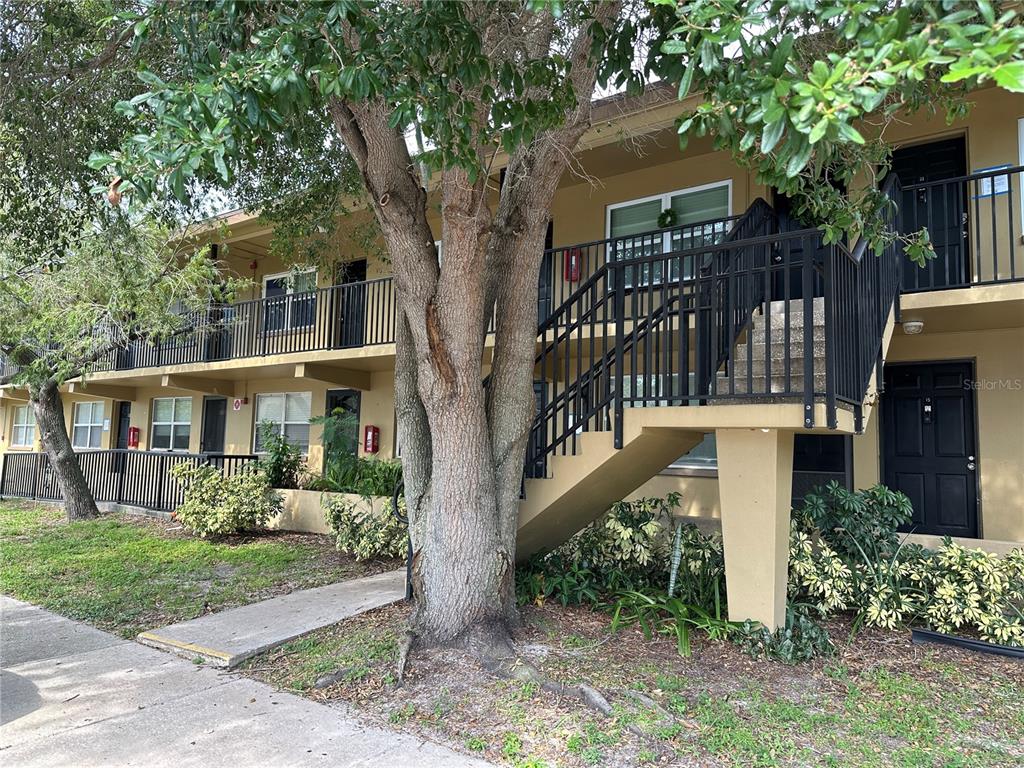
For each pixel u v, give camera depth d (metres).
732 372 4.83
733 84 2.81
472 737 3.72
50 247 7.78
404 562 8.39
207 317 12.95
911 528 7.55
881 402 7.89
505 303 5.46
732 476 5.14
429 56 3.86
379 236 10.27
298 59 3.36
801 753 3.53
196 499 10.15
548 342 8.80
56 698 4.43
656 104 7.90
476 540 5.00
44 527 11.43
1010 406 7.13
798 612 5.49
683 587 6.01
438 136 4.09
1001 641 5.23
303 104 3.46
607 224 9.91
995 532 7.10
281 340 12.41
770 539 5.00
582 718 3.88
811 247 4.46
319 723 3.97
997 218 7.22
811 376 4.42
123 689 4.59
